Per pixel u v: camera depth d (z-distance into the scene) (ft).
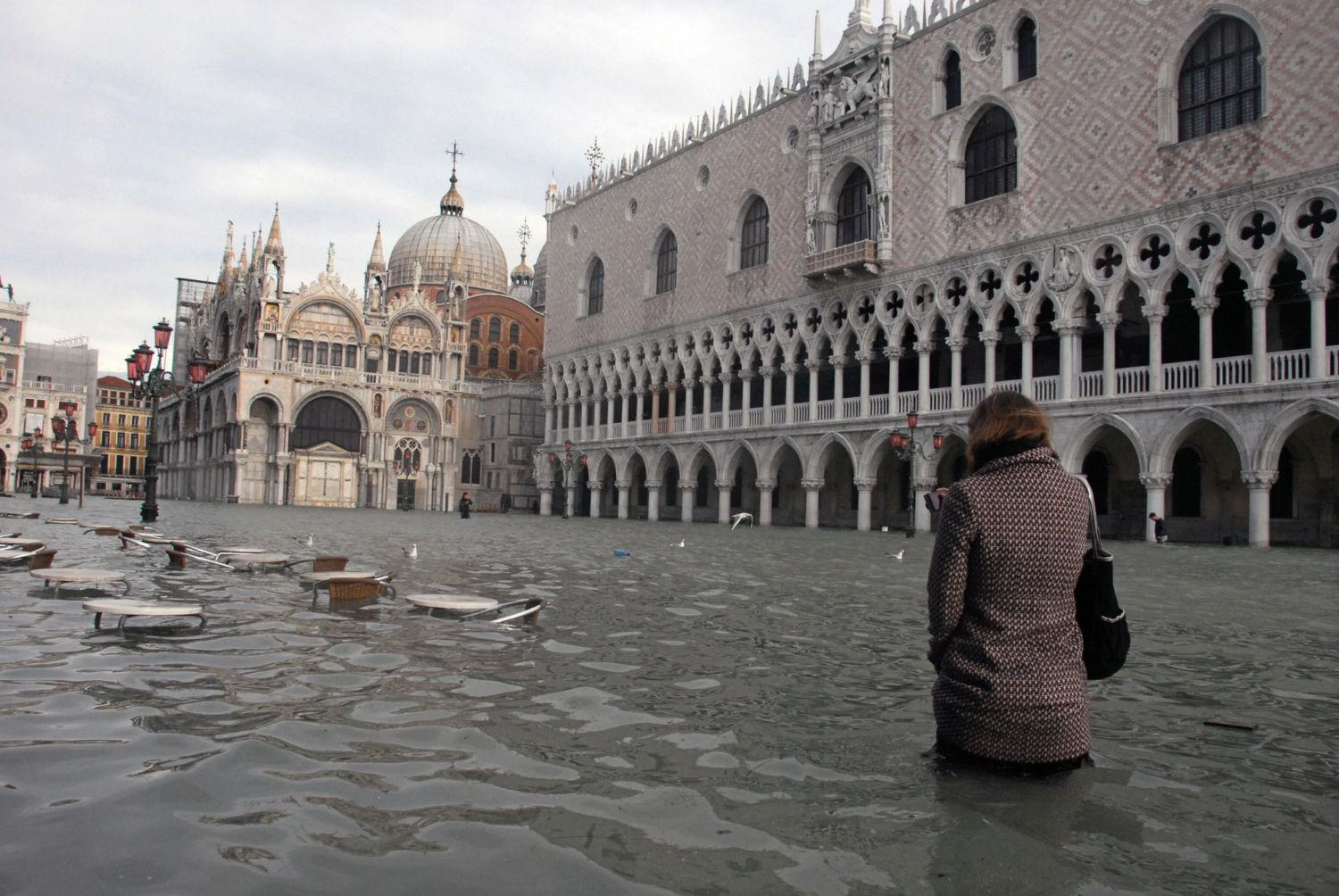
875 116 162.50
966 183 149.59
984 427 19.53
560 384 256.32
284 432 271.90
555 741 20.71
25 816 15.42
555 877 13.58
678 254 211.82
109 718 21.52
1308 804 17.66
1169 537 137.18
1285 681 29.35
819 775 18.67
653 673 28.43
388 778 17.79
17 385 394.52
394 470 289.74
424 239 363.15
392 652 30.27
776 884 13.53
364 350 287.28
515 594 47.80
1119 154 125.90
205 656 28.86
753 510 209.67
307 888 13.00
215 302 332.80
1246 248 112.27
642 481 242.58
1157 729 23.11
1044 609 18.63
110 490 492.13
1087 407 127.85
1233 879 14.19
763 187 187.73
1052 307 147.02
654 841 15.08
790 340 180.45
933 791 17.80
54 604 38.34
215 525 117.39
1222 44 117.91
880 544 107.14
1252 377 111.65
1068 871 14.30
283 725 21.24
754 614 42.24
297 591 44.96
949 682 19.24
